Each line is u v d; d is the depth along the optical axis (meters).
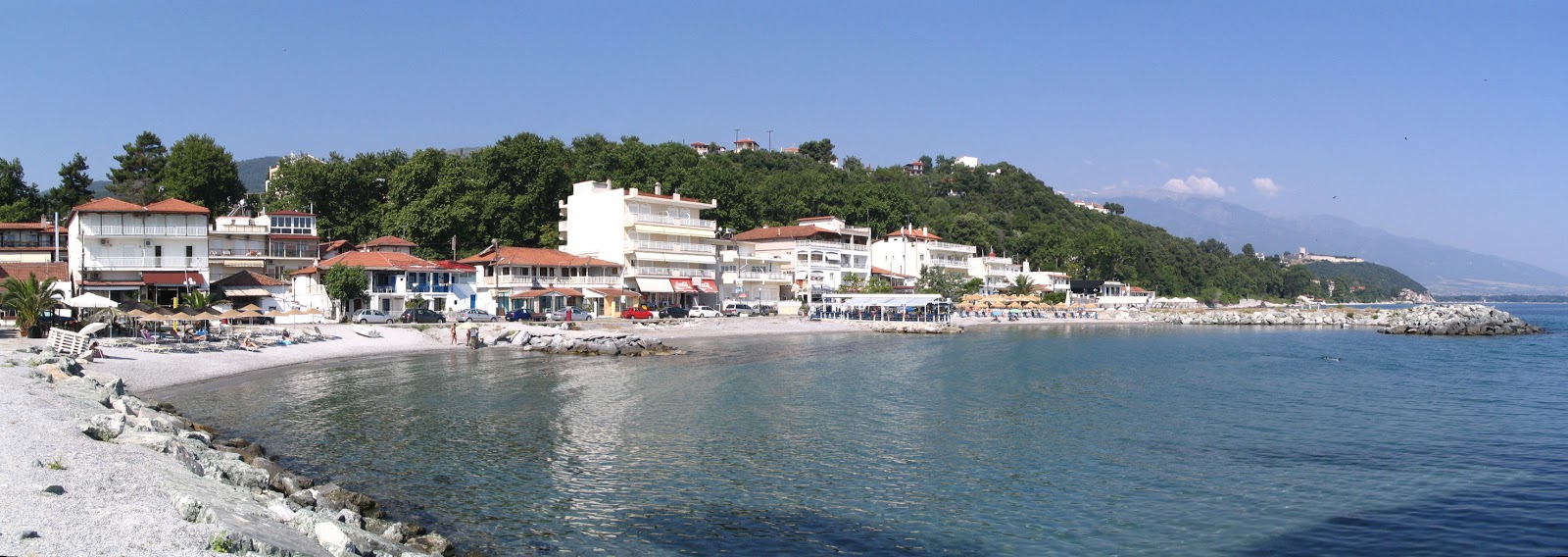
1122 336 103.25
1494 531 23.00
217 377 49.22
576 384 48.84
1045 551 21.33
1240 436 35.19
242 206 105.94
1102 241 197.00
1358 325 141.38
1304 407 42.91
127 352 51.28
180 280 80.44
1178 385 51.22
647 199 113.19
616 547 20.80
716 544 21.23
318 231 112.31
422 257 109.88
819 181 177.75
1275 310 181.12
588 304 105.75
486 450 30.73
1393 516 24.28
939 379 53.78
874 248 157.25
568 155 145.88
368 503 22.27
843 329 104.31
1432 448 33.00
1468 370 61.75
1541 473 29.08
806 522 23.20
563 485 26.12
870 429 36.19
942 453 31.66
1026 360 67.69
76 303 54.56
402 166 120.12
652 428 35.72
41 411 25.64
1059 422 38.28
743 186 151.50
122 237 80.19
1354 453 32.12
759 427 36.31
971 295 146.50
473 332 72.06
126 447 21.94
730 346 78.62
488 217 114.25
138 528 14.73
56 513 15.24
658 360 64.50
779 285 133.38
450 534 21.20
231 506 17.59
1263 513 24.56
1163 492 26.58
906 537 22.14
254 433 32.75
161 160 126.94
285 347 63.03
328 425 34.97
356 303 91.25
